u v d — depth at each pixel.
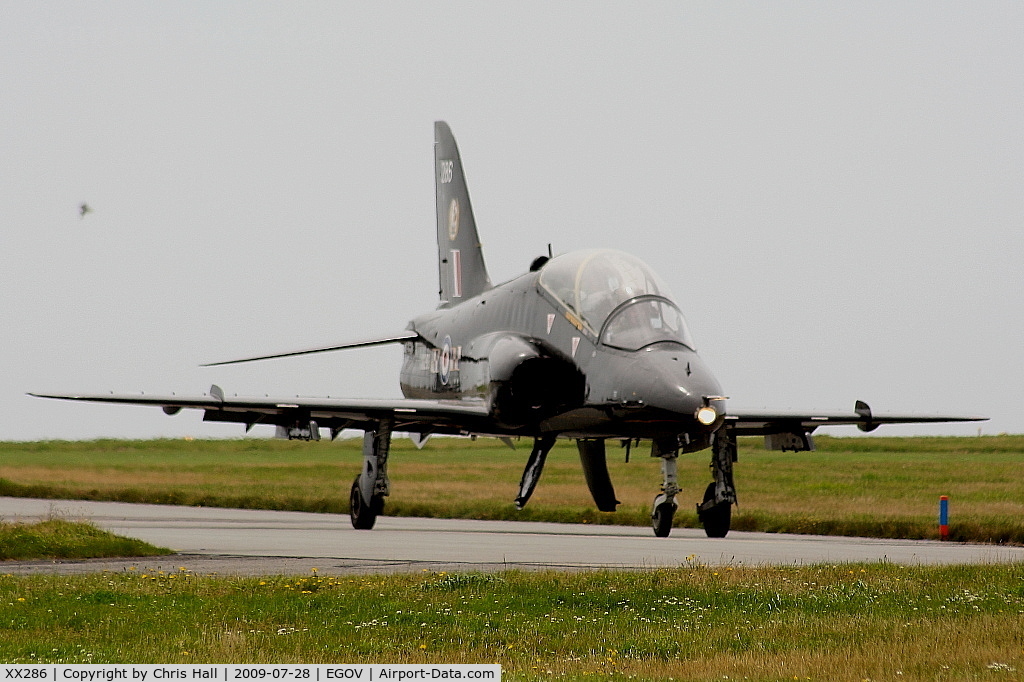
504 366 83.88
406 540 79.25
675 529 98.38
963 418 90.81
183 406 84.00
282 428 88.94
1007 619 44.31
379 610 46.72
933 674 36.81
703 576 54.03
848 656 39.12
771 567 57.62
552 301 86.12
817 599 49.12
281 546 73.44
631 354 77.44
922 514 100.38
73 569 60.22
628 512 107.88
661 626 44.31
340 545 74.44
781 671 37.25
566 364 82.69
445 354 106.31
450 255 125.88
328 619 45.16
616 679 36.03
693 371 74.44
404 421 90.69
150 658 38.47
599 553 69.25
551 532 90.94
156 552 68.25
